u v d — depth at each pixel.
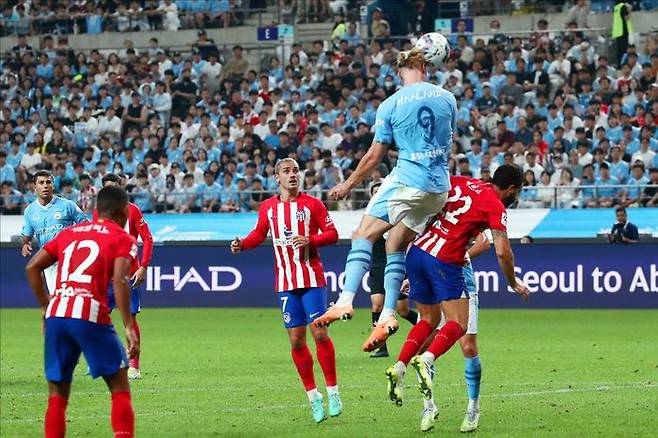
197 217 53.25
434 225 20.16
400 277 19.98
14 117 66.19
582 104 59.41
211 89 67.56
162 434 20.83
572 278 48.84
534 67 61.78
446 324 19.98
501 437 20.17
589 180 51.47
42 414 23.34
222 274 51.78
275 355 34.53
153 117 62.59
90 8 76.62
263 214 23.56
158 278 52.25
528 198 51.25
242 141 58.59
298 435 20.62
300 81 64.44
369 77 62.00
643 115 56.41
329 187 53.50
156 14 74.88
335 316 19.12
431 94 19.70
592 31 65.06
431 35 20.36
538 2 69.06
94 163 60.69
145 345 37.66
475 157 55.50
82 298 17.31
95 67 68.88
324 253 50.19
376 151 19.92
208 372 30.25
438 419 22.25
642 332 40.41
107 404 24.58
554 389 26.31
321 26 72.44
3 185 56.78
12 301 53.59
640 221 49.78
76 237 17.62
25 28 76.62
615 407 23.53
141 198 54.50
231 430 21.22
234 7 74.75
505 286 49.44
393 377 19.36
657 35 64.12
